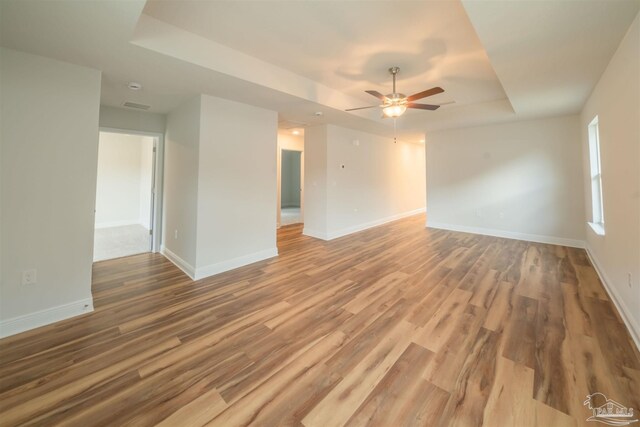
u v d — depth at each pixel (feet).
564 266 12.14
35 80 7.36
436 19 7.59
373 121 16.69
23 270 7.22
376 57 9.89
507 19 6.28
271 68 10.36
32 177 7.32
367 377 5.51
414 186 28.14
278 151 22.12
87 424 4.46
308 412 4.69
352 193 19.79
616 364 5.74
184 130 12.00
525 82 10.14
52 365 5.86
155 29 7.39
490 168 18.49
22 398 4.96
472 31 8.20
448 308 8.36
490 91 13.70
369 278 10.91
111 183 20.59
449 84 12.67
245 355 6.23
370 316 7.93
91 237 8.31
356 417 4.58
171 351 6.36
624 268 7.68
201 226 11.06
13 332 7.07
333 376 5.56
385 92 13.67
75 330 7.23
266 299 9.10
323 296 9.29
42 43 6.83
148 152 19.61
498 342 6.61
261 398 5.00
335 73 11.30
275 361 6.02
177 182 12.71
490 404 4.80
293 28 8.01
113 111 12.69
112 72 8.71
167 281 10.69
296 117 15.38
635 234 6.84
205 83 9.78
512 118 16.39
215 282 10.60
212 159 11.29
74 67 7.98
